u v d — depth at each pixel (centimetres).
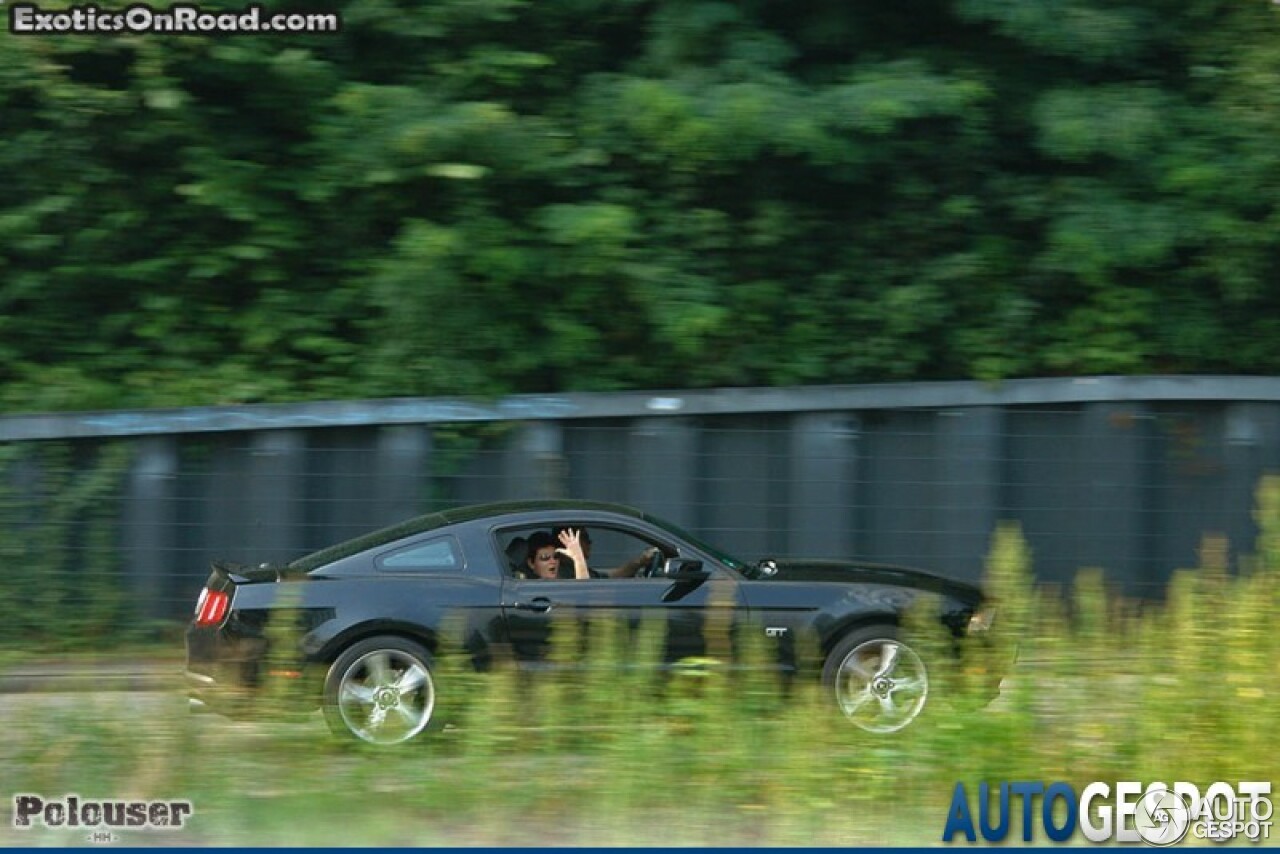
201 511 4091
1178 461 4316
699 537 4209
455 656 2839
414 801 2423
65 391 4369
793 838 2297
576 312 4484
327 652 2956
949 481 4269
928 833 2333
